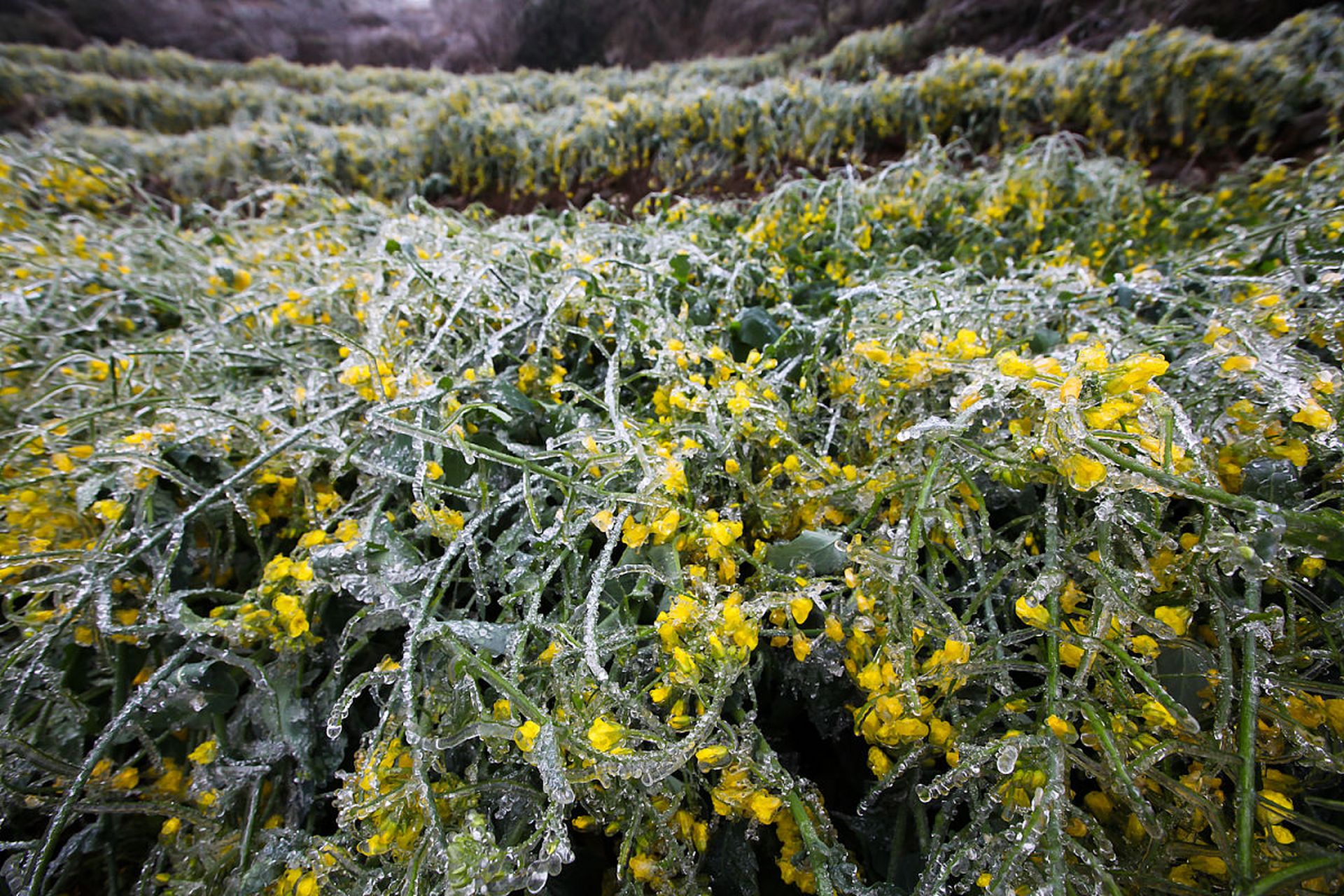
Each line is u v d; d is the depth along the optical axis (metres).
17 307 0.59
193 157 1.85
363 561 0.38
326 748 0.39
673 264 0.58
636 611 0.37
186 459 0.44
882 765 0.31
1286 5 1.73
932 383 0.41
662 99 1.99
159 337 0.58
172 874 0.36
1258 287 0.47
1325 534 0.28
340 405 0.46
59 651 0.39
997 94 1.59
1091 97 1.54
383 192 1.82
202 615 0.43
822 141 1.58
